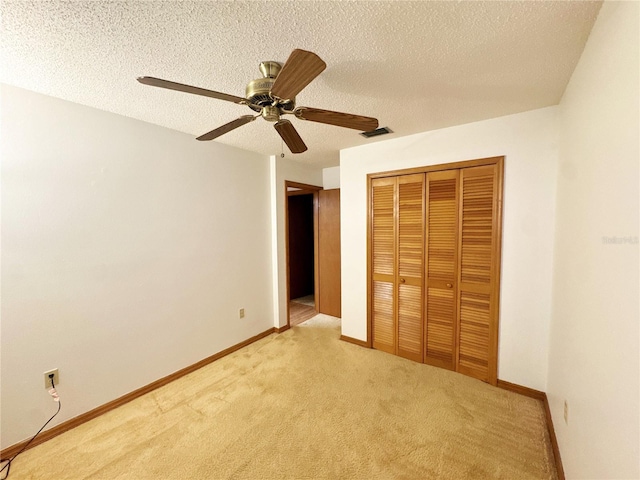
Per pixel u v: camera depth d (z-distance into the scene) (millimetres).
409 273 2699
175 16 1064
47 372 1779
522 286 2141
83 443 1750
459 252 2406
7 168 1617
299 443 1743
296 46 1270
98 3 988
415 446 1702
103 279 2010
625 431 801
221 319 2865
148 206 2250
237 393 2252
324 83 1612
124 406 2100
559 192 1847
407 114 2094
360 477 1505
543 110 1998
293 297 5242
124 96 1755
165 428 1877
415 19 1100
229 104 1878
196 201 2602
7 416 1649
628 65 823
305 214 5492
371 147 2863
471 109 2008
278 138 2648
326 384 2359
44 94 1725
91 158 1930
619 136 885
